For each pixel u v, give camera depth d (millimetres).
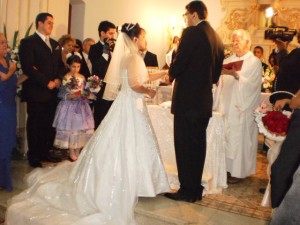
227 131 3916
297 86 3471
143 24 7980
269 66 6133
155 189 3158
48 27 4199
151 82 3916
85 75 4984
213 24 7574
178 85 3137
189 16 3178
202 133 3160
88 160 3125
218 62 3283
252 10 7172
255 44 7207
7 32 5062
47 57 4211
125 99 3184
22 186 3672
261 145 5996
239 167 3889
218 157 3664
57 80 4234
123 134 3090
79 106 4312
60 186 3266
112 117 3166
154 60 5738
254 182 4023
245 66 3939
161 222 2900
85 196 3014
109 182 2967
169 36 7949
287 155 1905
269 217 2979
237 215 2994
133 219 2891
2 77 3490
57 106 4414
